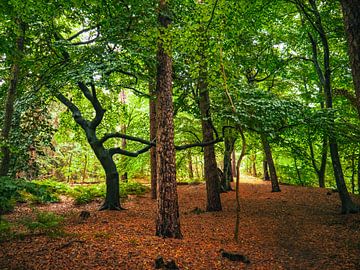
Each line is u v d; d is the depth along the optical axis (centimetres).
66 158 2608
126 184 1898
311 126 1009
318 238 740
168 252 569
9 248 537
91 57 938
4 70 985
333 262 558
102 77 886
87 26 1039
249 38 1370
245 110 900
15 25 702
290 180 2606
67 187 1589
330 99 1112
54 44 909
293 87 1841
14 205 1070
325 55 1109
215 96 1154
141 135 2034
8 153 838
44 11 789
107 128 1745
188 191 1827
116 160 2517
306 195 1498
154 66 962
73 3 824
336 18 1106
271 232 811
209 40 809
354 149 1502
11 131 996
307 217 1009
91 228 761
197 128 1784
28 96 1002
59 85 917
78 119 1200
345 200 1030
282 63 1391
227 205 1303
